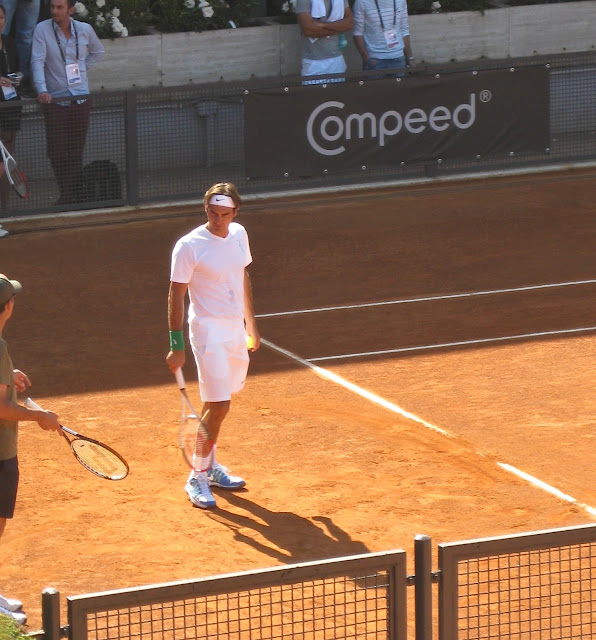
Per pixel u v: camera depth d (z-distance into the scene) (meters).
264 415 30.09
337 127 51.91
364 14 57.06
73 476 26.53
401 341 35.84
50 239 47.12
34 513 24.67
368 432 29.03
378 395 31.52
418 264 43.75
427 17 63.53
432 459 27.41
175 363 23.92
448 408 30.59
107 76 59.09
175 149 50.75
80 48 50.50
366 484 26.14
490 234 47.38
